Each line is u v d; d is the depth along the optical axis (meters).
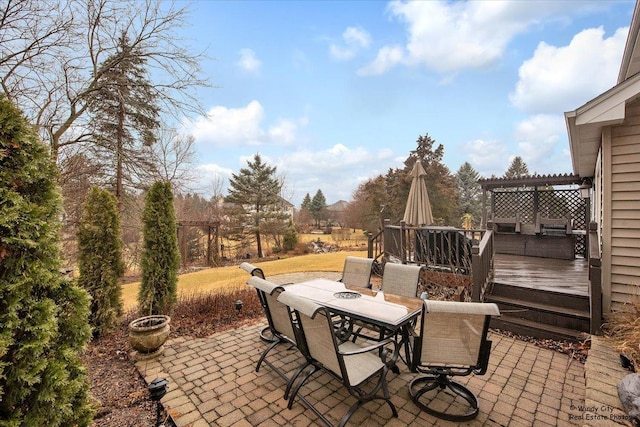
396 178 24.44
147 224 4.37
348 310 2.79
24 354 1.42
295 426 2.25
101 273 3.90
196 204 17.62
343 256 12.58
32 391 1.45
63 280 1.65
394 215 22.55
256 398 2.60
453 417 2.29
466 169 32.50
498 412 2.40
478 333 2.23
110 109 7.40
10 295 1.42
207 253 14.12
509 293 4.45
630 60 4.92
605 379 2.54
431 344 2.29
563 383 2.80
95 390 2.71
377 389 2.30
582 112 3.70
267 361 3.07
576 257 7.71
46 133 6.20
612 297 3.75
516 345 3.62
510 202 9.62
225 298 5.32
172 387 2.76
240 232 18.66
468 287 4.86
